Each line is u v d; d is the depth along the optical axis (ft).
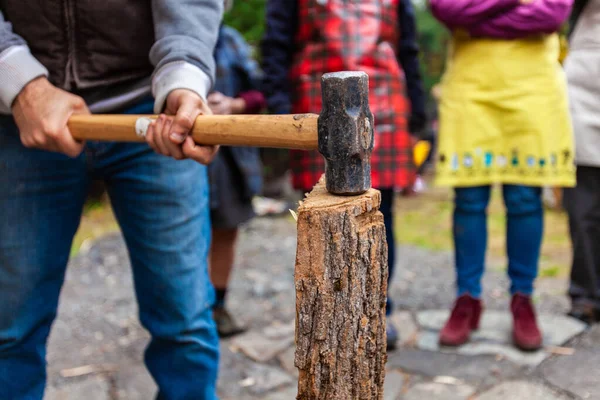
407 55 8.68
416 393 7.34
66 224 5.14
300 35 8.24
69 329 9.55
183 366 5.32
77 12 4.84
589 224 9.04
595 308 9.18
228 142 4.14
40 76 4.62
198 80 4.57
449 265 12.42
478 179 8.15
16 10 4.90
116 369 8.20
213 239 8.91
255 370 8.11
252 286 11.33
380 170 8.00
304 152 8.18
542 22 7.70
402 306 10.20
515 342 8.41
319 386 3.69
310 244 3.58
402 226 16.97
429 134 17.92
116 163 5.10
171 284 5.14
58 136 4.48
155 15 4.82
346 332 3.63
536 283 11.25
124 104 5.08
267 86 8.38
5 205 4.86
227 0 5.62
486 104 8.10
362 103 3.53
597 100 8.74
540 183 7.92
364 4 8.02
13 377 5.02
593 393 7.16
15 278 4.91
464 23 7.92
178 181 5.08
